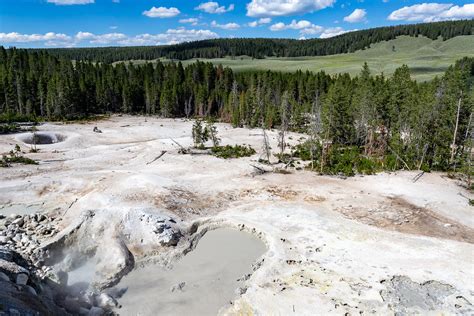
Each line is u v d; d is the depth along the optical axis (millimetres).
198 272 26625
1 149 59750
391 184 43969
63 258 27547
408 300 22234
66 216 34531
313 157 55625
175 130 86812
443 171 51406
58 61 146875
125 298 23734
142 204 34500
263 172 49500
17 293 19344
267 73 134250
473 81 83000
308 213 35188
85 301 23016
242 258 28453
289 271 25609
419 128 53969
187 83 131000
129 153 59219
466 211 35656
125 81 126500
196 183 43812
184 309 22641
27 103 98625
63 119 96188
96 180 42469
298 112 91625
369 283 24000
